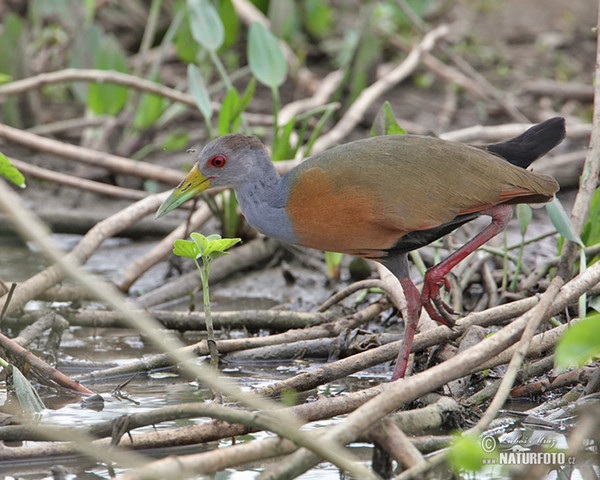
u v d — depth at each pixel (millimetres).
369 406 6676
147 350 10352
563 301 8258
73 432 7410
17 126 16469
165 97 14617
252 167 8789
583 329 6230
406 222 8211
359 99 15617
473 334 8766
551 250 12898
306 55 19938
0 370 9375
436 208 8203
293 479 6602
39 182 15875
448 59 19453
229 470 7469
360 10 20297
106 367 9766
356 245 8555
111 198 15469
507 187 8312
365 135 16688
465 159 8312
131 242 14547
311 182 8375
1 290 10461
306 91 18250
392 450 6793
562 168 15336
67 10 17375
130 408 8578
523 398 8820
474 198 8250
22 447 7410
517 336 7648
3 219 14047
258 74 12711
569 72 18984
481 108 17594
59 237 14641
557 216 9031
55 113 18047
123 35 19672
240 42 19469
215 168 8852
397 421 7402
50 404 8656
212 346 8641
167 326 10852
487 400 8500
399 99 18406
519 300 9539
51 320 10000
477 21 21688
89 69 16203
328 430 6848
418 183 8188
